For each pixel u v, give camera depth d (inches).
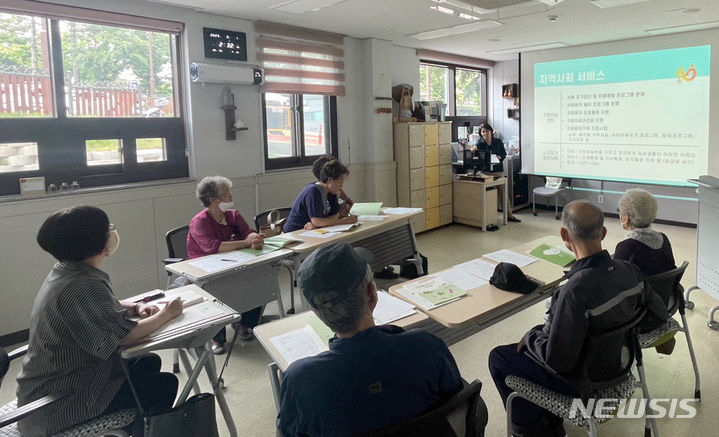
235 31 175.3
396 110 247.9
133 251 154.5
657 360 112.3
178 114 168.2
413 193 241.0
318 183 149.3
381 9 167.3
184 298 81.4
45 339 62.1
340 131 221.8
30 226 133.3
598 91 260.1
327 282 43.7
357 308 43.9
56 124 139.6
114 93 152.3
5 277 130.3
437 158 251.6
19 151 133.7
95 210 65.9
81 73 144.3
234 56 175.2
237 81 172.4
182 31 163.0
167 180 164.4
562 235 71.9
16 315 133.0
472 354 119.2
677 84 235.6
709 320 127.8
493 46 257.6
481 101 329.4
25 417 57.4
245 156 184.7
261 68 181.5
